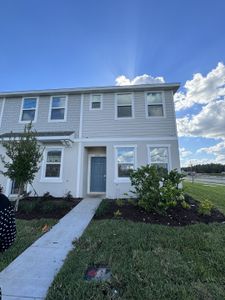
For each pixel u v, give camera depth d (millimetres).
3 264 3371
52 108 10984
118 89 10570
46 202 7758
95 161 11141
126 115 10469
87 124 10531
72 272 3055
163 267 3119
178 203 7391
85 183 10398
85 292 2545
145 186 6703
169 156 9734
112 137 10242
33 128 10727
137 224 5355
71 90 10703
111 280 2771
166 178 7086
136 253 3590
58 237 4730
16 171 6879
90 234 4656
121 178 9758
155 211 6527
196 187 16203
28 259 3635
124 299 2408
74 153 10234
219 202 8875
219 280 2812
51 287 2713
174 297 2434
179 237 4379
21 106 11172
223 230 4887
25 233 4906
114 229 4953
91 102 10812
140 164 9766
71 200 8836
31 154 7152
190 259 3406
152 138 10023
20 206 7250
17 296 2602
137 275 2879
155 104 10453
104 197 9766
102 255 3545
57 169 10195
